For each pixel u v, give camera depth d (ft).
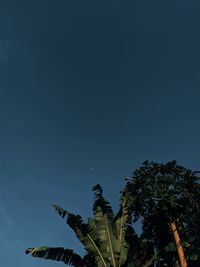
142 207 43.16
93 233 48.42
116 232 48.80
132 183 43.68
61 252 46.42
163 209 42.06
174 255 44.34
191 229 40.60
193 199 41.91
